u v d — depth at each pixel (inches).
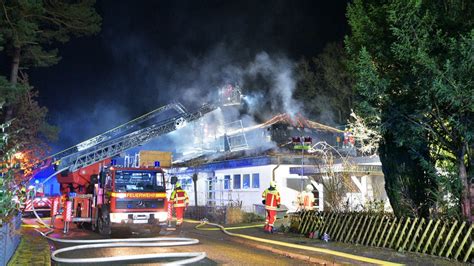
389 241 428.1
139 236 585.0
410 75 388.8
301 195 692.1
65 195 716.0
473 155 392.2
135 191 567.8
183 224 743.1
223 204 884.6
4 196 294.0
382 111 407.2
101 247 464.4
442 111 390.6
